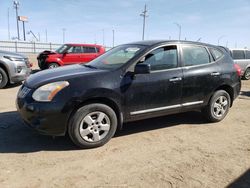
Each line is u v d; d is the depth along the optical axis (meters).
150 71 4.95
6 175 3.62
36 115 4.21
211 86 5.74
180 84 5.27
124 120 4.82
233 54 14.65
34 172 3.72
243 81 14.56
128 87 4.70
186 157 4.30
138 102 4.85
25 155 4.21
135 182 3.54
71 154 4.29
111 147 4.60
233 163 4.13
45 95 4.22
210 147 4.72
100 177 3.64
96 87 4.39
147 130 5.46
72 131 4.34
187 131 5.48
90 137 4.51
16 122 5.64
